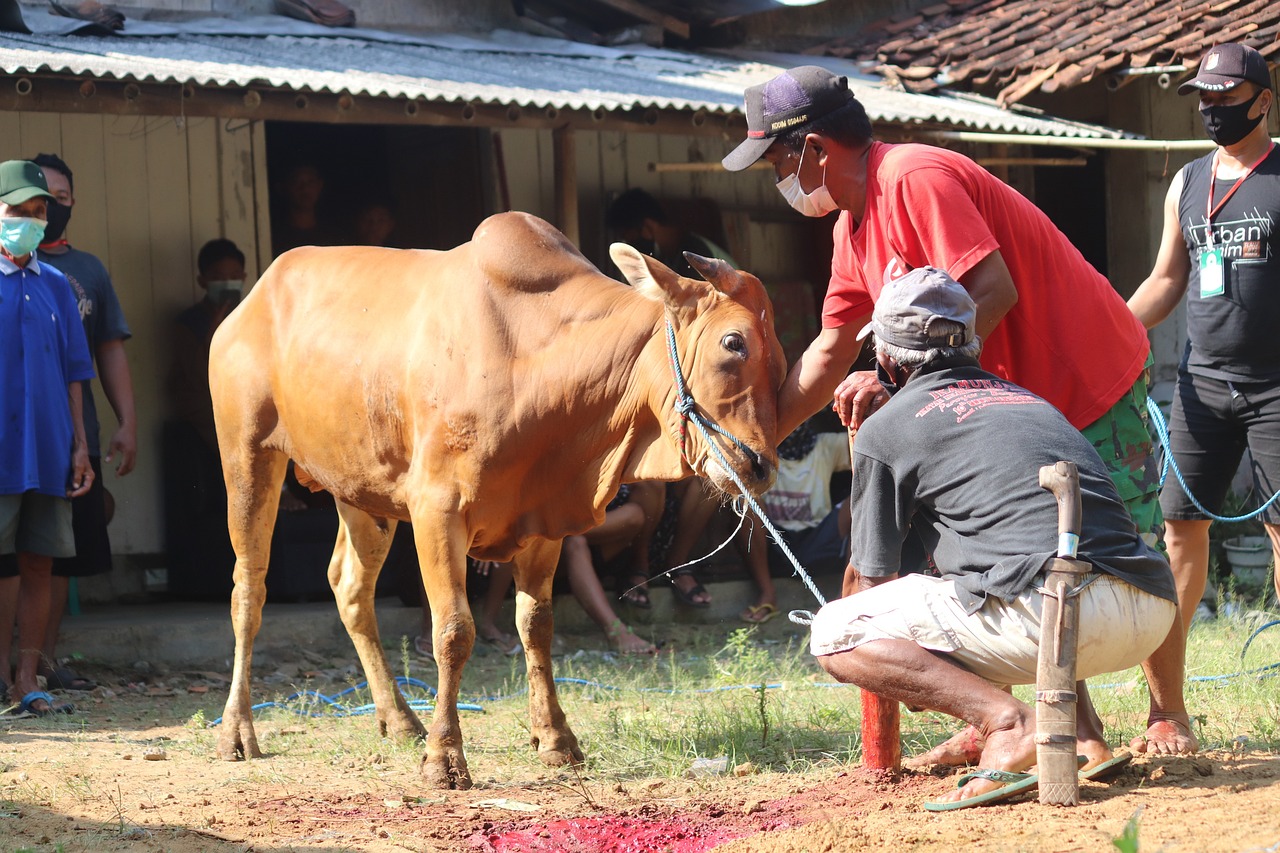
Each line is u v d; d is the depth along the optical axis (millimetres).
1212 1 11211
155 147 10562
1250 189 5750
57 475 7195
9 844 4430
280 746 6234
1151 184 11797
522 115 9016
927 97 11961
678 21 12727
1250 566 10172
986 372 4293
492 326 5191
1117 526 4012
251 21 10852
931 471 4082
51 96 7734
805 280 12680
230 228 10852
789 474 10359
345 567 6340
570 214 9453
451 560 5168
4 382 7039
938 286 4176
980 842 3582
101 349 8203
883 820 4008
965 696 3998
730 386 4828
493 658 8812
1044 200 12734
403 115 8680
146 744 6352
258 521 6137
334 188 13344
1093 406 4621
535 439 5152
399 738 6160
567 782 5266
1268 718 5559
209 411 10031
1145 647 4031
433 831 4512
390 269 5738
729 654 8906
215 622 8898
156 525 10477
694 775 5277
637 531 9586
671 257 10984
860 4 14023
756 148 4664
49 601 7469
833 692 6855
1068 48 11555
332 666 8727
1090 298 4641
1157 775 4289
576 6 12492
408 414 5363
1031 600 3885
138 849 4328
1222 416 5914
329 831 4543
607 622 9219
